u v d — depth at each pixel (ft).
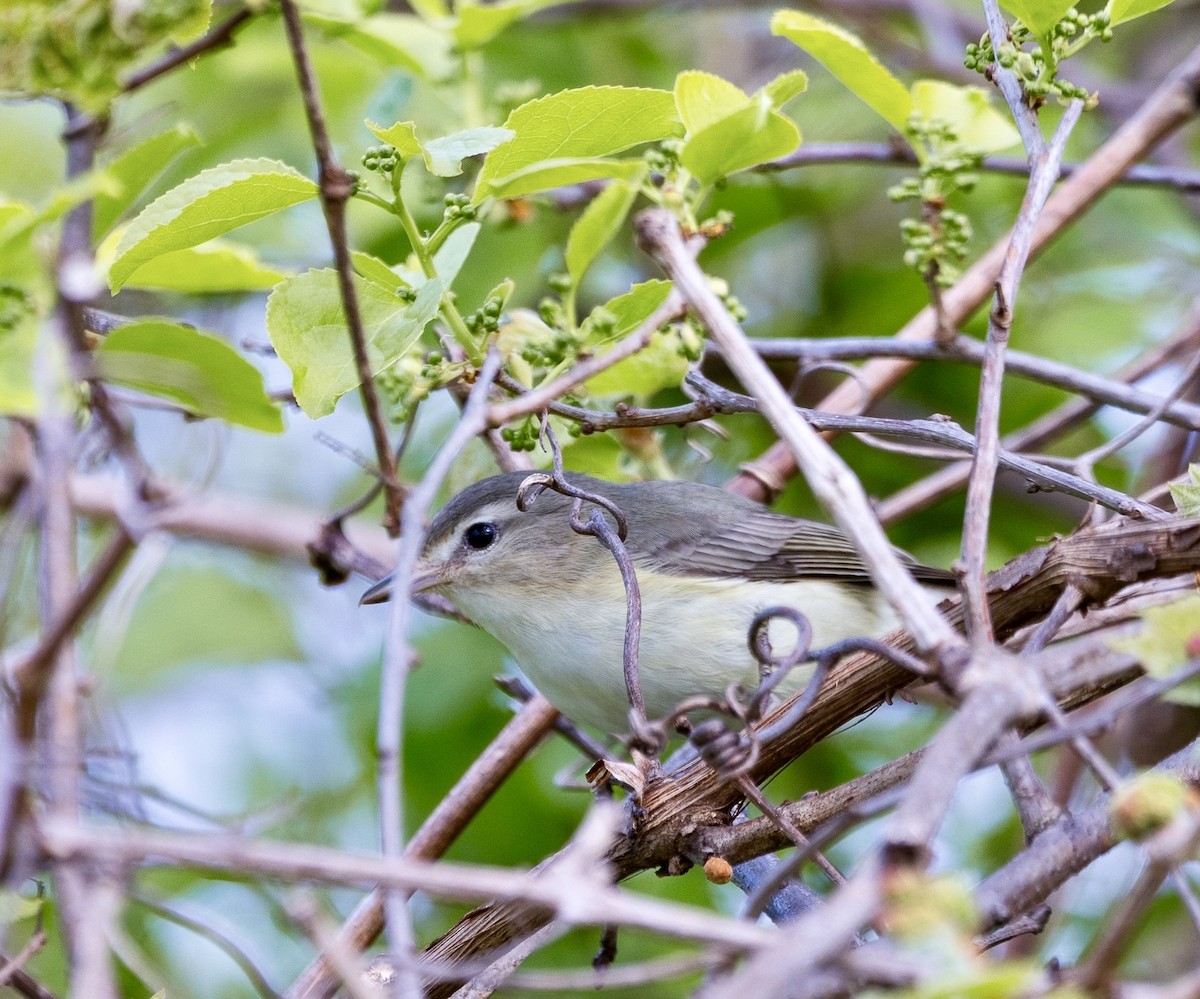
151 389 25.22
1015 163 40.73
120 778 28.35
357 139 44.14
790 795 45.39
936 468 47.70
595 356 29.50
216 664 50.08
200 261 29.27
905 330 39.32
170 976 37.06
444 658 45.44
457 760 44.60
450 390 31.22
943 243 31.81
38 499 20.94
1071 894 36.78
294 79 46.09
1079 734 19.06
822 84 53.06
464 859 43.86
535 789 44.29
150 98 46.50
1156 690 19.61
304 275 28.40
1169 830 16.49
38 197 45.62
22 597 32.45
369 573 36.68
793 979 15.15
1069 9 26.68
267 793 47.29
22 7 20.90
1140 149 38.06
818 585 36.78
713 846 25.43
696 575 36.17
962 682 18.49
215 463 32.58
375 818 46.62
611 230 30.78
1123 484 47.34
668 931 16.16
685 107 27.02
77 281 20.71
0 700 22.97
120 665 49.24
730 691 21.93
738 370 20.31
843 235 51.11
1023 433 41.91
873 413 46.47
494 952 25.02
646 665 34.99
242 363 23.93
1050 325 49.29
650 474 39.83
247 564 51.83
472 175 40.09
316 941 17.70
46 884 27.12
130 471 25.98
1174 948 39.52
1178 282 50.85
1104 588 24.06
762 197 47.83
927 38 52.37
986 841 44.29
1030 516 47.34
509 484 37.11
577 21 49.52
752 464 41.65
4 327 22.04
